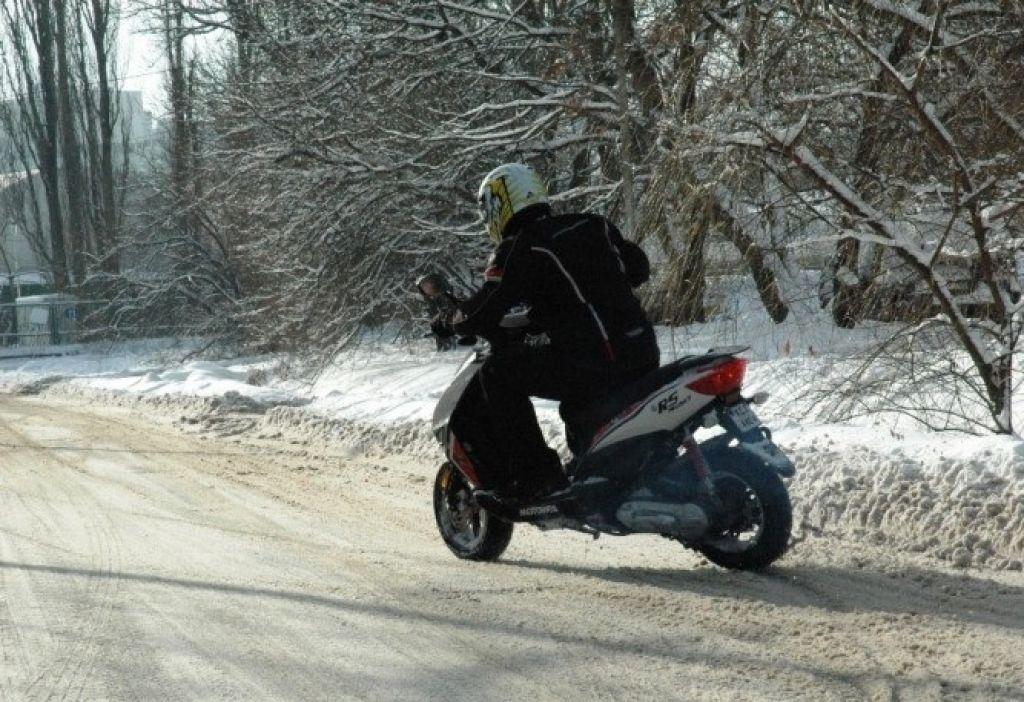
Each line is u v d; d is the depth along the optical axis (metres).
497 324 6.16
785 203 10.67
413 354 19.48
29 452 12.83
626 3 14.44
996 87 8.69
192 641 5.24
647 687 4.45
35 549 7.43
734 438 5.91
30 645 5.23
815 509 7.60
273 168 18.77
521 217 6.23
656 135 14.48
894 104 9.27
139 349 30.47
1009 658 4.68
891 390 9.36
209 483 10.30
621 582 6.18
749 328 14.07
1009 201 8.39
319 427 13.79
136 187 31.64
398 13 18.16
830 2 8.96
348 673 4.74
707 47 10.86
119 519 8.55
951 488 7.14
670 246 11.52
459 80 18.91
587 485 6.11
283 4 19.03
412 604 5.84
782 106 9.34
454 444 6.59
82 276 40.12
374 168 17.89
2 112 50.69
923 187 8.77
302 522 8.34
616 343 6.03
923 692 4.29
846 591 5.80
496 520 6.73
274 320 20.33
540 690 4.46
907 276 10.17
